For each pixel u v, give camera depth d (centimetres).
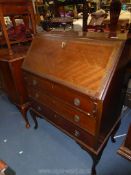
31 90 168
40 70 140
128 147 125
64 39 131
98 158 130
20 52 197
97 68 104
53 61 132
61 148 175
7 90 218
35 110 181
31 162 163
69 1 183
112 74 98
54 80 125
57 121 152
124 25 160
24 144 185
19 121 223
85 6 164
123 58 106
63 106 131
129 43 109
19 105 204
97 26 171
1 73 205
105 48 105
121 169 147
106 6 243
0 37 211
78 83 110
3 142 190
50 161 162
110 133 142
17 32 215
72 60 119
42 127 207
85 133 123
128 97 173
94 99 99
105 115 114
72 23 198
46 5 236
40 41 152
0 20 166
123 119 201
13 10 169
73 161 159
